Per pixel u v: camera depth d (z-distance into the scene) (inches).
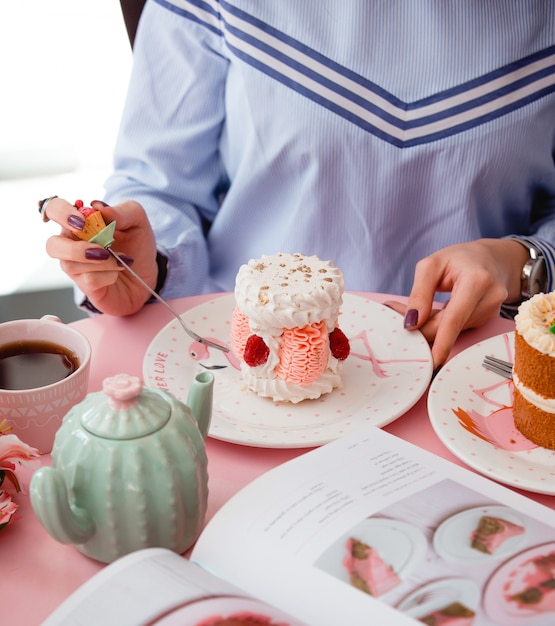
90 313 44.5
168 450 23.1
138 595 20.3
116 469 22.6
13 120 121.9
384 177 47.6
